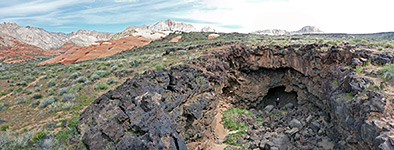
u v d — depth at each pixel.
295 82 26.31
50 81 22.56
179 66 19.28
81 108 16.28
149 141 11.56
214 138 20.22
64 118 14.78
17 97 19.17
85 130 12.66
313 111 23.83
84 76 24.39
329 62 20.61
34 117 15.27
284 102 29.84
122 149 11.10
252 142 19.19
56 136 12.49
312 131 19.88
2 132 13.16
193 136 16.91
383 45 21.36
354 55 18.34
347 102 14.75
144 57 32.44
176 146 13.33
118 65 27.25
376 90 13.36
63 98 17.69
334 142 17.45
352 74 16.20
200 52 28.41
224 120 23.88
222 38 56.28
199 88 18.69
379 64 16.70
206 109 18.69
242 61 27.27
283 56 25.56
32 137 12.40
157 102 13.70
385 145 10.44
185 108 16.89
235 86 27.30
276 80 28.12
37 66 41.50
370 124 11.88
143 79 15.82
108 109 13.45
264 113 26.39
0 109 16.69
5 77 26.67
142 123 12.23
